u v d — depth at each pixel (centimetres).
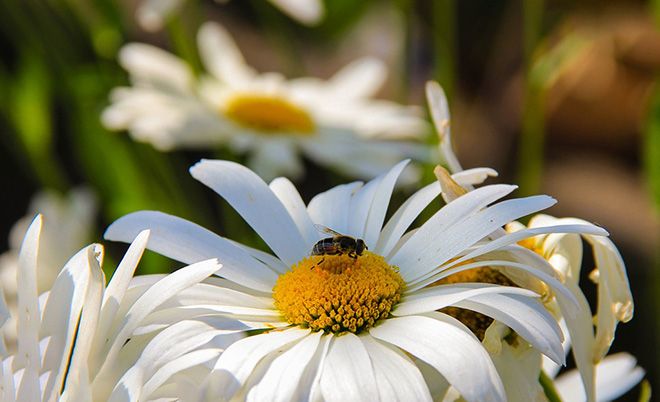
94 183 57
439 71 55
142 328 36
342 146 59
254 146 58
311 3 57
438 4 54
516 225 40
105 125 56
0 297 38
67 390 36
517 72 97
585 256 70
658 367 58
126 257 37
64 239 56
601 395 44
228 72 66
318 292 37
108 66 59
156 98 58
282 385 35
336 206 41
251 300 38
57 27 59
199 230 39
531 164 55
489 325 38
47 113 59
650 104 51
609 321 39
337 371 36
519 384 37
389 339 36
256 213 40
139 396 35
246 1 102
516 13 98
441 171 38
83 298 37
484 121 96
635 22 71
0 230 84
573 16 62
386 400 35
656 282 57
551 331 36
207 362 37
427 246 38
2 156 87
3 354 38
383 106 62
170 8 56
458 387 35
